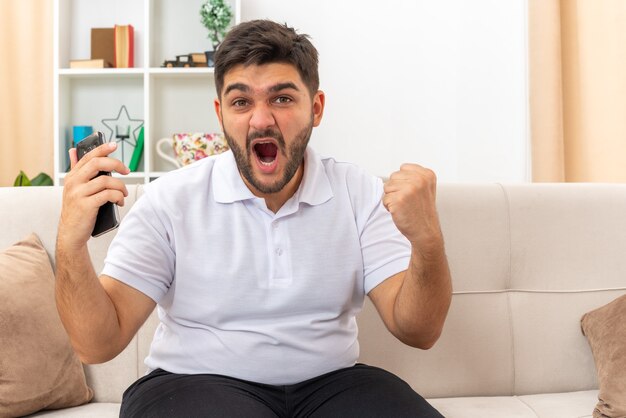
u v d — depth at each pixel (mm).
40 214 1521
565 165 2820
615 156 2611
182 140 2967
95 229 1108
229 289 1234
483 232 1604
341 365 1273
